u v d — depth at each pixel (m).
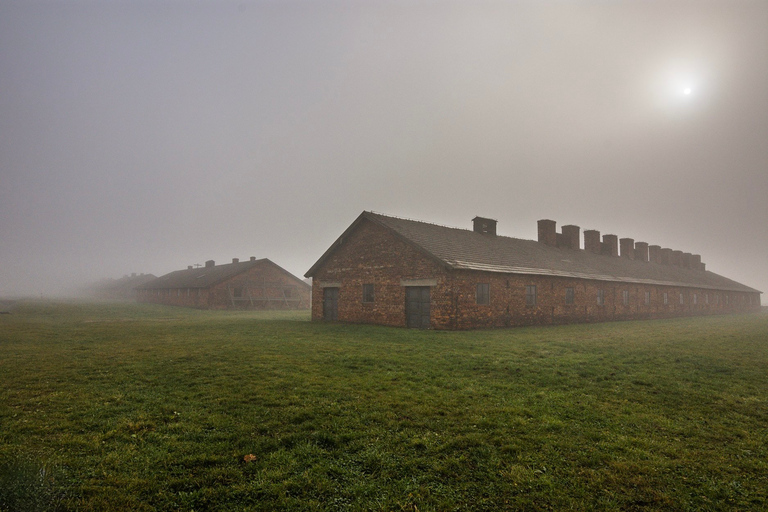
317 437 5.56
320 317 27.69
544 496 4.14
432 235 24.98
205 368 10.00
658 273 44.25
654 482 4.46
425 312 21.69
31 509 3.72
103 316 30.28
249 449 5.15
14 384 8.32
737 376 9.68
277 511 3.83
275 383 8.46
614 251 44.38
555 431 5.89
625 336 18.42
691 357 12.24
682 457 5.09
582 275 29.75
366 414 6.50
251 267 50.56
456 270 20.67
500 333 19.19
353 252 25.89
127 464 4.70
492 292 22.69
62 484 4.21
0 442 5.25
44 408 6.72
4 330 18.66
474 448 5.25
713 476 4.62
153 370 9.77
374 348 13.55
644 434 5.83
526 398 7.53
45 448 5.09
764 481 4.53
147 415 6.39
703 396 7.82
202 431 5.75
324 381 8.70
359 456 5.01
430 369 10.07
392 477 4.51
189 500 3.99
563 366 10.58
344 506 3.94
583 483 4.41
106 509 3.80
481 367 10.37
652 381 8.98
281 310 49.22
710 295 50.84
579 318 29.09
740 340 16.97
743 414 6.86
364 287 24.98
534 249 32.19
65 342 14.77
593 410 6.87
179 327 21.23
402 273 22.73
